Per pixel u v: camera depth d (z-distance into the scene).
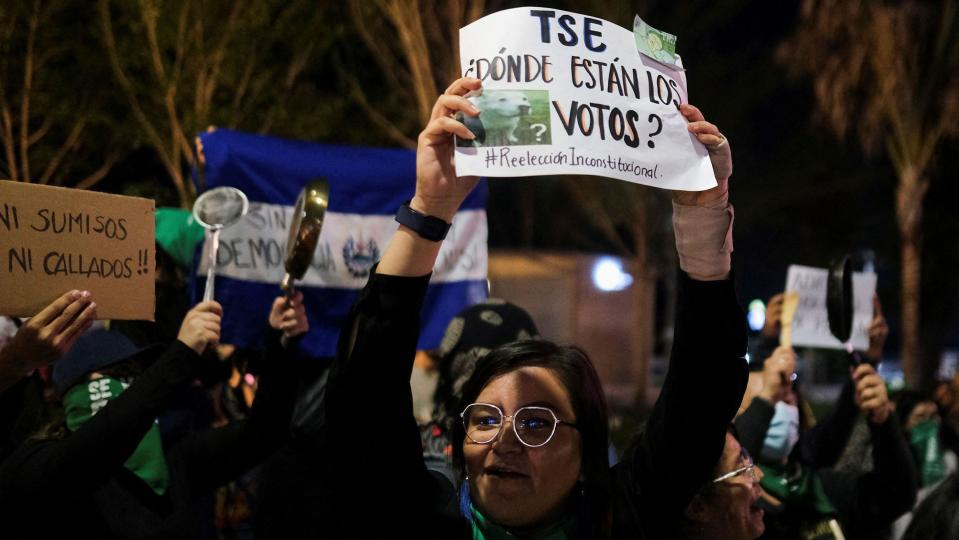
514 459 2.06
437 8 14.87
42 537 2.70
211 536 4.27
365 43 14.59
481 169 1.97
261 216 4.28
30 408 3.05
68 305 2.59
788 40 20.56
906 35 19.64
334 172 4.46
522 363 2.14
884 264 25.53
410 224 2.01
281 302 3.38
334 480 2.09
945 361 30.53
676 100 2.13
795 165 23.91
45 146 10.16
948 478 3.11
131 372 3.06
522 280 24.56
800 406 4.93
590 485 2.12
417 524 2.12
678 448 2.19
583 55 2.08
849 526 3.83
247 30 10.88
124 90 10.39
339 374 2.05
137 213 2.87
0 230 2.59
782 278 26.12
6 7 9.59
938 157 22.05
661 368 32.53
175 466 3.17
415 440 2.11
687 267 2.16
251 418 3.34
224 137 4.31
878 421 3.71
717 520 2.68
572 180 23.19
